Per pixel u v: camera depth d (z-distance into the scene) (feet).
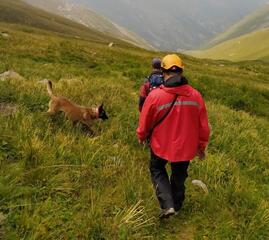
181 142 9.52
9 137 11.51
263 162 17.56
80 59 44.37
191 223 10.85
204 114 9.74
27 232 8.41
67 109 14.07
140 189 11.02
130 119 16.90
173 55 9.66
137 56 58.18
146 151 14.53
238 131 20.71
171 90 9.39
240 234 10.64
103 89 21.56
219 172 13.92
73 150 12.21
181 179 10.40
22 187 9.53
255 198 12.70
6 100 14.88
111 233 9.27
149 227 10.05
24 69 28.12
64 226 9.02
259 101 38.68
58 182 10.35
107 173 11.58
